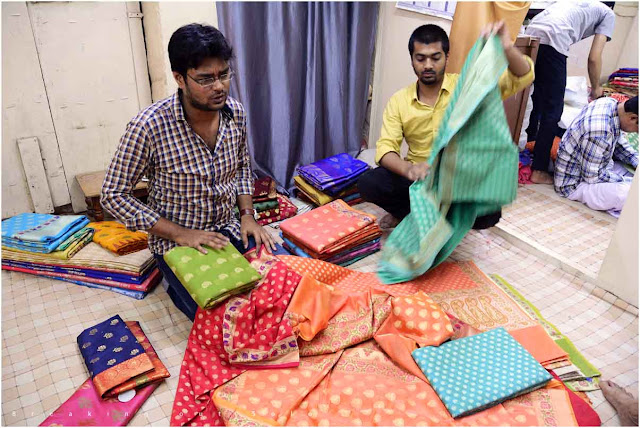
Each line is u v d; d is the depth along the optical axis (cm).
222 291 184
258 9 296
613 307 231
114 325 205
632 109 284
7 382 187
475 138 200
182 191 205
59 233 240
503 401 171
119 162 192
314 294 201
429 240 215
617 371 195
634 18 438
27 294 237
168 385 187
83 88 292
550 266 260
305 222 262
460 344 188
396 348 187
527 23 365
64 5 270
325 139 358
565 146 317
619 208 299
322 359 190
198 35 168
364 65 353
